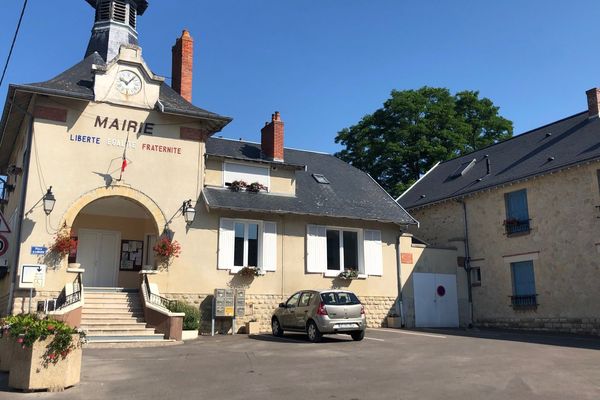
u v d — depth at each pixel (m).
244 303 17.69
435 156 33.91
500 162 23.62
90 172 16.56
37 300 15.20
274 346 13.33
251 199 19.19
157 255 17.08
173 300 16.61
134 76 17.67
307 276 19.45
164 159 17.72
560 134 21.83
